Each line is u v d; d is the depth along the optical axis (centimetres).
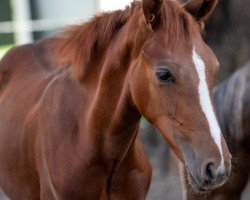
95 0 1075
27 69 477
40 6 1146
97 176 380
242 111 505
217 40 825
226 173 309
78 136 381
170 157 641
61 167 385
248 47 813
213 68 321
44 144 397
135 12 352
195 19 344
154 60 325
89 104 379
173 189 737
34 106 425
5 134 446
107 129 370
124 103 358
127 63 354
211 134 310
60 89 399
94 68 377
